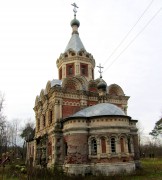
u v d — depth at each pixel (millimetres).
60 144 32781
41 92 43125
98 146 29062
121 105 41188
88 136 30250
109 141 28875
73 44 44812
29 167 24203
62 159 32000
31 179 22703
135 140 35031
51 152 34469
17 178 23359
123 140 29516
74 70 41781
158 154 80125
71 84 38062
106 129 29344
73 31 47344
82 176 26594
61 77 43656
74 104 36375
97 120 30156
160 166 35000
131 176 24812
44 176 23984
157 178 22750
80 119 30594
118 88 42375
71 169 28531
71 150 29594
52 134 34031
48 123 37656
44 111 41094
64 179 24219
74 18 48062
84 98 37031
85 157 29219
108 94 40281
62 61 43156
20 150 62219
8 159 17109
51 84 38812
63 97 35781
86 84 38812
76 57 42188
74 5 49562
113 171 27250
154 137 78750
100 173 26625
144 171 28266
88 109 33406
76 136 29859
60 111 34688
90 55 43906
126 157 28750
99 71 38781
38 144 41812
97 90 39625
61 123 33875
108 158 28078
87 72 42719
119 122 29781
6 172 24766
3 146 38688
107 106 31969
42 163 36062
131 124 35344
